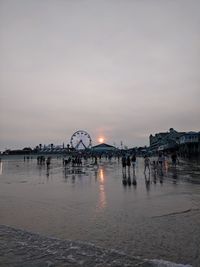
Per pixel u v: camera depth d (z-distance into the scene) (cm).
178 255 649
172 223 934
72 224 944
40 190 1823
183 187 1812
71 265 593
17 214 1106
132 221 969
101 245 729
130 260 612
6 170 4412
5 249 693
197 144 8356
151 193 1594
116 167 4681
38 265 595
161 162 3597
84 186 2016
